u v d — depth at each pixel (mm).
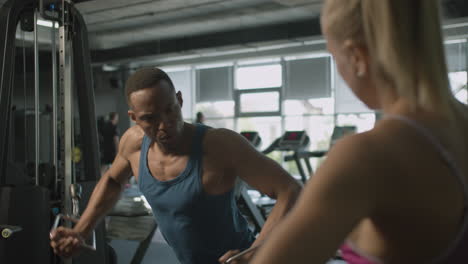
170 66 12359
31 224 2521
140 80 1263
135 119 1325
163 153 1401
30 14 2689
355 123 10406
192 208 1386
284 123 11359
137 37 11109
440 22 528
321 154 6832
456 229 497
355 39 542
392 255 511
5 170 2633
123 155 1576
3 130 2572
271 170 1350
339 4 552
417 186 487
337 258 3014
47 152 7277
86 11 8719
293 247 468
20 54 10195
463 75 7086
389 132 508
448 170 502
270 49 10562
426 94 502
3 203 2488
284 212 1306
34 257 2512
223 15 9117
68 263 2312
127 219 4926
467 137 556
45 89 10766
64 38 2387
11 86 2631
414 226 490
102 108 12969
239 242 1480
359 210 477
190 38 10086
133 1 8055
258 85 11586
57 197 2691
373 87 565
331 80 10656
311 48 10000
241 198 4426
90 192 2752
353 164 481
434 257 495
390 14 503
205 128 1398
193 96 12633
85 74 2854
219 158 1359
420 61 507
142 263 4168
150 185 1430
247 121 11938
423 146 502
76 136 4984
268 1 8180
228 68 11984
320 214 471
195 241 1441
